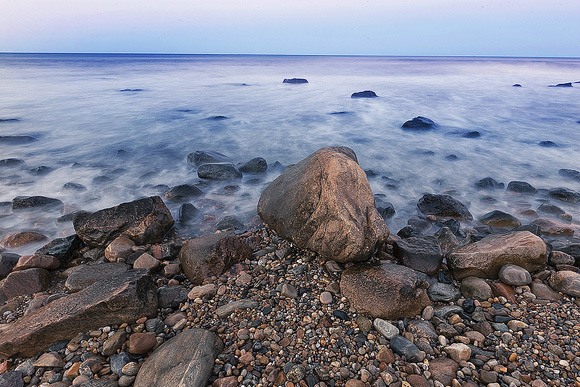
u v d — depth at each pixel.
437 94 31.06
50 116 19.91
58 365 3.87
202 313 4.63
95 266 5.70
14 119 18.75
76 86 33.66
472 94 31.19
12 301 5.17
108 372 3.77
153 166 12.12
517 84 38.19
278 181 6.81
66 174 11.20
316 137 16.48
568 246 6.07
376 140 15.92
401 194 9.83
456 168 12.11
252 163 11.22
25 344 3.99
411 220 7.96
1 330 4.45
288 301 4.75
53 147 14.29
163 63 88.25
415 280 4.71
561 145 15.10
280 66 77.12
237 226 7.65
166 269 5.75
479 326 4.30
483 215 8.31
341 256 5.15
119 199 9.34
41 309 4.54
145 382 3.45
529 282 4.98
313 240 5.50
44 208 8.61
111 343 4.06
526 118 20.84
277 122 19.61
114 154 13.47
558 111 23.09
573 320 4.33
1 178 10.70
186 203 8.54
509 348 3.96
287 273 5.41
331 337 4.11
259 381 3.58
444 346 4.01
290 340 4.09
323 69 66.69
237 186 10.10
